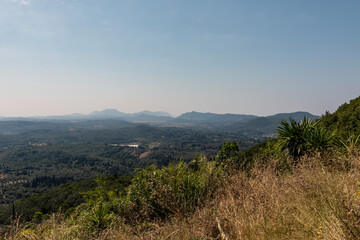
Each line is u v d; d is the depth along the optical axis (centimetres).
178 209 313
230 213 252
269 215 232
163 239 246
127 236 272
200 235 241
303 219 219
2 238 257
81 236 288
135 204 357
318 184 262
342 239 161
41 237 278
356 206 175
